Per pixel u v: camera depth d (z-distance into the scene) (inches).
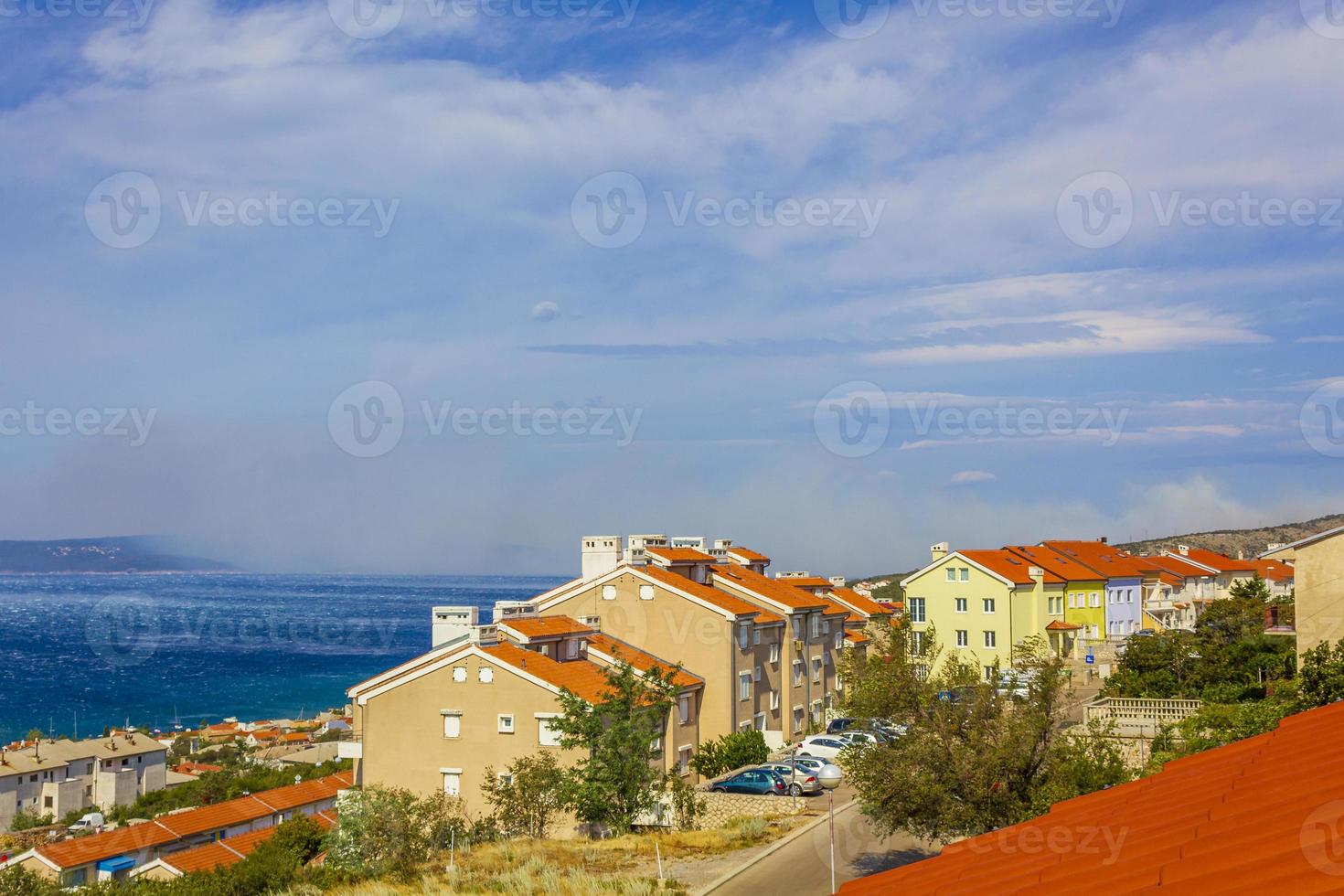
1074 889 299.3
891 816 1189.7
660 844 1537.9
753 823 1594.5
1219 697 1946.4
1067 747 1157.1
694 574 2541.8
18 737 5113.2
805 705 2588.6
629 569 2316.7
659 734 1781.5
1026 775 1153.4
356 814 1601.9
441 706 1891.0
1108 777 1106.7
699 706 2233.0
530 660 1926.7
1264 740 484.7
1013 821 1114.1
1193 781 426.3
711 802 1768.0
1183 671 2171.5
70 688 6742.1
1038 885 321.1
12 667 7603.4
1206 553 4286.4
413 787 1893.5
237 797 3248.0
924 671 1242.6
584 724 1663.4
